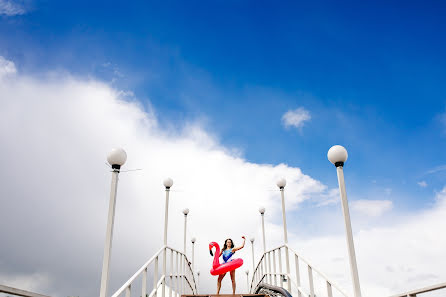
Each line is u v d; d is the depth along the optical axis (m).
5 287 3.19
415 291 4.05
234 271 10.11
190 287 13.55
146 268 7.32
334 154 5.67
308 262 6.73
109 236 5.70
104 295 5.35
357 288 4.91
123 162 6.10
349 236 5.24
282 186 9.45
